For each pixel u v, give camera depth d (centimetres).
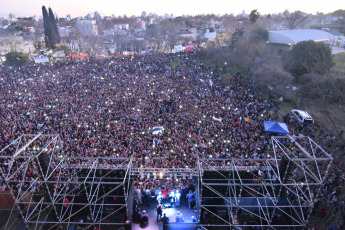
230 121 2778
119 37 11662
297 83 4197
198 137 2431
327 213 1642
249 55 5166
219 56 5806
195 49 7369
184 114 3014
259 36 6069
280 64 5116
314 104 3478
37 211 1727
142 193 1836
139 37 13462
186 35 11656
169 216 1700
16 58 6075
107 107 3325
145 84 4278
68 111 3180
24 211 1695
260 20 11556
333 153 2219
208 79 4447
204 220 1597
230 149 2244
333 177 1828
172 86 4131
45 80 4631
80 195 1686
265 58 5034
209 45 7269
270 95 3725
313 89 3584
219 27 15200
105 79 4622
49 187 1600
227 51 6166
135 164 2025
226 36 9212
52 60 7094
